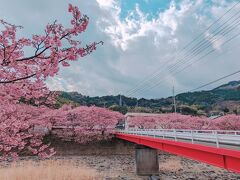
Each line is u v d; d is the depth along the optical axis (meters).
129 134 39.06
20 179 21.33
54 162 34.34
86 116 53.56
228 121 56.28
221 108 163.25
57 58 5.02
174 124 58.59
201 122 61.09
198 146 15.51
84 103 147.00
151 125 61.06
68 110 54.72
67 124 52.59
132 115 65.50
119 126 70.56
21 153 40.28
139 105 162.25
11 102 7.29
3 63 5.20
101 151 52.81
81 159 45.78
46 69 5.09
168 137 23.11
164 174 31.89
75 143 51.88
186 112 112.44
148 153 32.59
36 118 40.69
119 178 29.20
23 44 5.10
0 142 9.45
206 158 15.31
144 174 32.03
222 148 12.97
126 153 53.66
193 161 42.94
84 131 51.78
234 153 11.90
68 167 29.62
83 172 26.75
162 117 63.41
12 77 5.48
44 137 49.75
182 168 36.06
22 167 27.17
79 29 4.96
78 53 5.13
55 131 50.56
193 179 28.42
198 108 128.75
